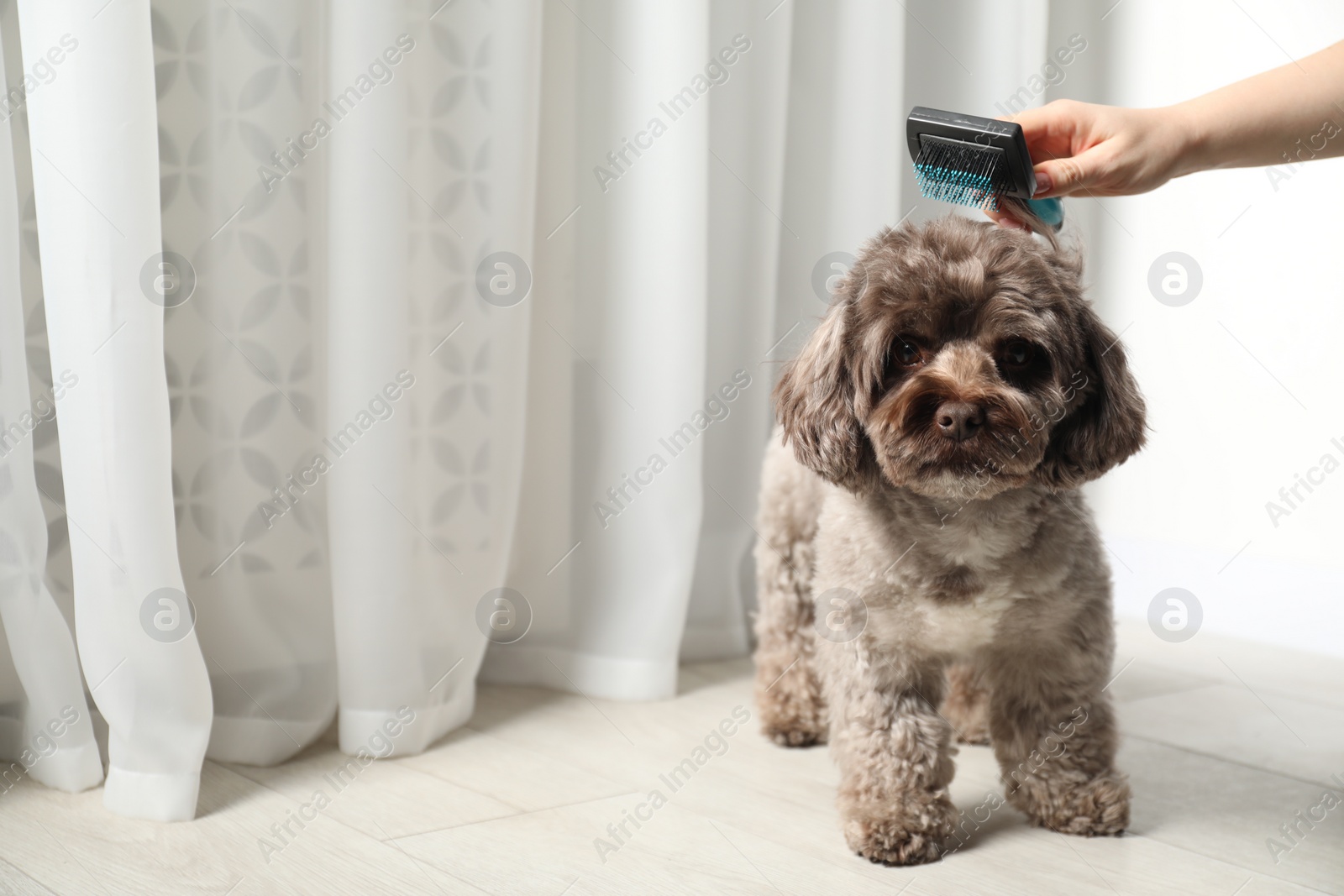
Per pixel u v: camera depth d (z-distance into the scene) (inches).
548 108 95.5
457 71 84.7
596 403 96.7
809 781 76.9
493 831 67.2
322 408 81.8
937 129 64.3
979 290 63.2
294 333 80.2
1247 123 68.8
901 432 62.4
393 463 78.5
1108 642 68.2
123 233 65.6
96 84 64.7
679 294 93.0
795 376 71.1
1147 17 127.6
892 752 65.7
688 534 95.0
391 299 77.5
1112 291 132.5
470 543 87.2
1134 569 131.7
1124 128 67.9
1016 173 63.0
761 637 89.4
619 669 95.0
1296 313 120.0
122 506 66.6
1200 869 62.2
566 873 61.4
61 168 65.4
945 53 118.1
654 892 59.1
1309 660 110.5
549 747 83.3
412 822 68.6
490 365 86.7
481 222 85.9
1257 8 119.5
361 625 79.0
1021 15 112.9
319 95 79.4
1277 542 122.0
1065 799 67.6
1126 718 90.4
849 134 108.6
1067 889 59.6
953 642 67.1
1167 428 130.3
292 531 81.3
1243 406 124.3
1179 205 127.8
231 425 79.4
